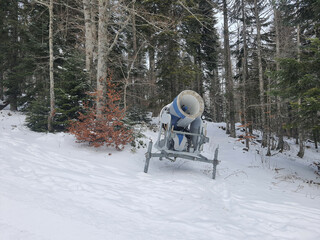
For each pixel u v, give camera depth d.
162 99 15.96
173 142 6.48
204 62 20.34
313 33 12.71
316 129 7.84
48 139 8.23
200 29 17.66
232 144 16.11
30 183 3.99
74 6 13.97
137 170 6.73
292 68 7.55
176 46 15.09
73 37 14.97
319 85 7.35
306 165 12.84
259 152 14.43
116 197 4.08
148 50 16.39
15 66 15.91
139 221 3.18
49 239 2.19
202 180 6.25
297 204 4.86
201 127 6.34
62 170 5.30
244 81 16.98
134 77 16.38
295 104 7.60
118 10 9.71
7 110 15.93
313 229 3.36
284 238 3.08
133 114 15.01
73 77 10.21
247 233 3.18
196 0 15.05
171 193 4.75
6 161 5.12
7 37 15.76
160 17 13.61
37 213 2.72
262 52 16.64
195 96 6.10
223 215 3.81
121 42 15.01
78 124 8.15
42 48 14.05
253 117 21.84
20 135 8.45
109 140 7.99
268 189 6.35
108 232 2.61
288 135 25.73
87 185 4.43
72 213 2.96
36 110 9.90
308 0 10.04
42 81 14.63
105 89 9.13
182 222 3.31
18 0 15.42
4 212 2.57
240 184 6.56
